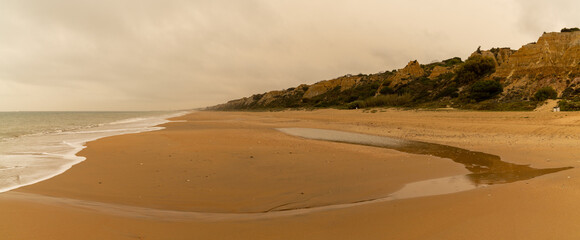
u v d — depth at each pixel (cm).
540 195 501
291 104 10662
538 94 3109
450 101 4259
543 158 1035
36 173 899
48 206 512
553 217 403
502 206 464
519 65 4119
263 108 12525
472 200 514
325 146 1430
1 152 1345
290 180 801
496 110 3153
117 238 379
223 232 416
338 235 394
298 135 2020
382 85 7069
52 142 1756
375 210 503
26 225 403
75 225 418
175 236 398
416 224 419
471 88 4238
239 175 852
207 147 1387
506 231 372
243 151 1268
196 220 491
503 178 793
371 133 2083
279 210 567
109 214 504
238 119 4900
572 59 3628
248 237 396
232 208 584
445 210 471
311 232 410
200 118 5591
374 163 1016
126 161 1057
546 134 1536
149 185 750
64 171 910
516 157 1085
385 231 400
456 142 1512
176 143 1544
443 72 6444
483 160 1059
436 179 808
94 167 962
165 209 574
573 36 3919
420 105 4616
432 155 1170
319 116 4850
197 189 717
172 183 768
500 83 4009
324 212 524
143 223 452
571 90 3117
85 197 651
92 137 2058
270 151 1271
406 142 1580
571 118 1831
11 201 531
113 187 732
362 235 391
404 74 7019
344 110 5666
